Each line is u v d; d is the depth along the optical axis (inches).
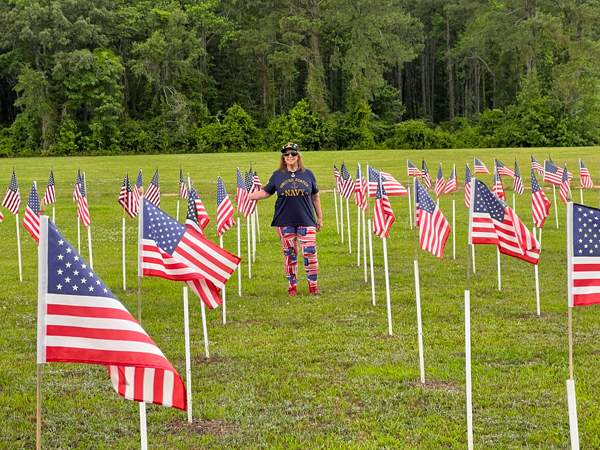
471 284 469.7
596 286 185.8
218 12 3243.1
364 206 543.5
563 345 319.6
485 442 214.4
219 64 3213.6
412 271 526.0
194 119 2726.4
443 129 3095.5
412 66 3599.9
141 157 1996.8
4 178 1460.4
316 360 303.0
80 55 2498.8
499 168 750.5
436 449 210.2
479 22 2935.5
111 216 950.4
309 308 404.5
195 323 372.8
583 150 1843.0
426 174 796.6
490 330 346.9
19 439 223.0
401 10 2874.0
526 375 277.1
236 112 2573.8
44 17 2551.7
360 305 409.7
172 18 2704.2
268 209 993.5
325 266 558.3
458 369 285.6
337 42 3110.2
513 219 264.5
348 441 216.1
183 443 217.6
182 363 301.4
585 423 227.3
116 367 167.8
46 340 158.4
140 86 2945.4
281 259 597.3
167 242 254.5
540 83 2630.4
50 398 258.5
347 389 264.5
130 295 452.1
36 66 2701.8
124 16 2842.0
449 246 656.4
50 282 159.5
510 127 2529.5
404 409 242.4
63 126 2495.1
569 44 2581.2
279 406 248.1
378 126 2824.8
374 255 607.2
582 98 2495.1
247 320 379.9
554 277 491.5
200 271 257.4
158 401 167.2
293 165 442.9
